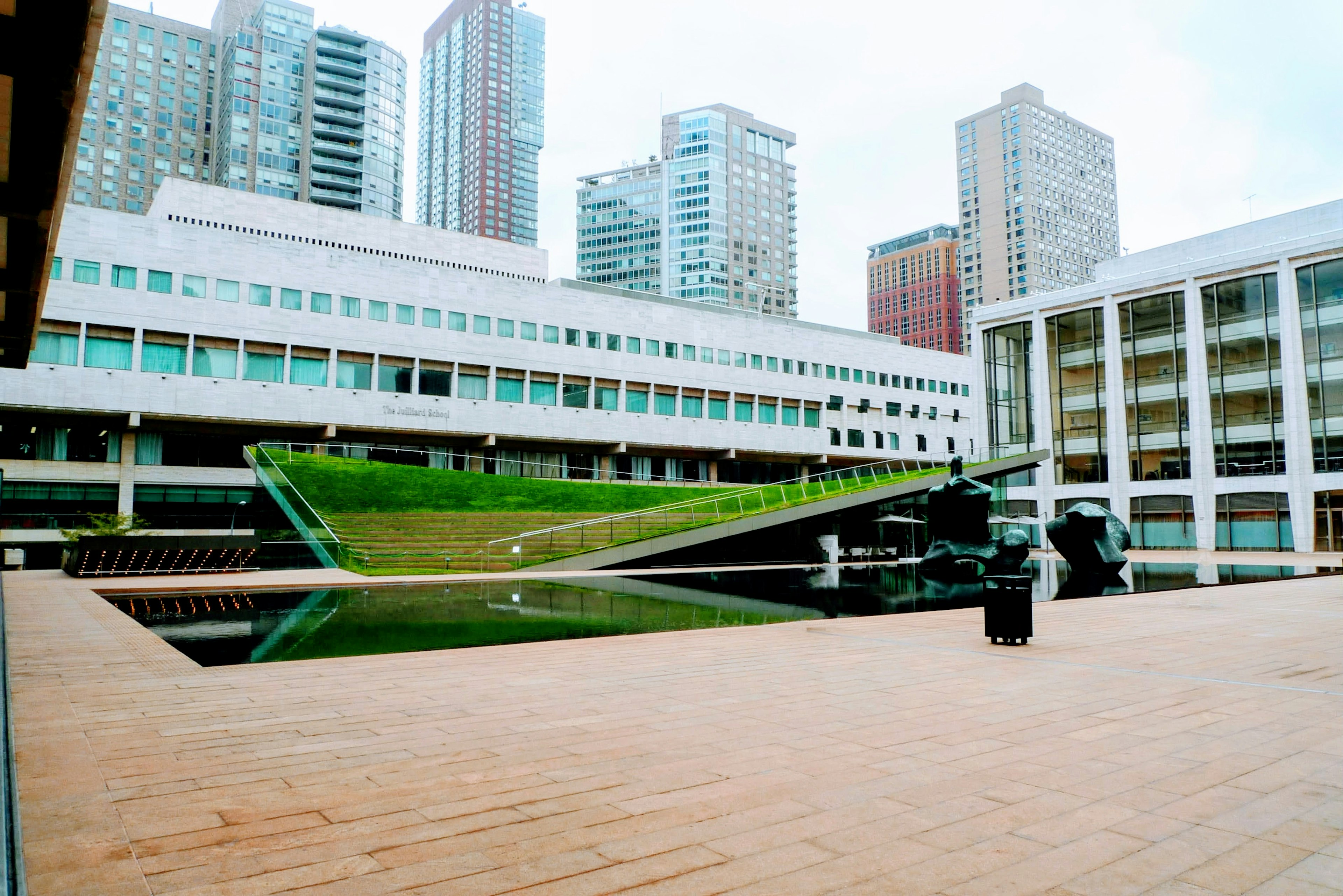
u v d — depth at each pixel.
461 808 4.38
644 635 12.30
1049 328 58.81
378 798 4.54
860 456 74.62
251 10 123.25
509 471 57.94
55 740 5.83
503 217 192.50
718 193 167.75
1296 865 3.67
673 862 3.65
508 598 18.19
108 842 3.84
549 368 58.31
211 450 49.41
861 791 4.71
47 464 44.25
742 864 3.64
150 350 45.16
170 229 46.03
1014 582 11.11
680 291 167.50
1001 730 6.23
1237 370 49.34
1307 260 46.50
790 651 10.58
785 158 180.00
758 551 34.06
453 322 54.88
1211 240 54.94
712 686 8.05
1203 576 25.94
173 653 10.16
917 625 13.48
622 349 62.22
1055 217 168.88
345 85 114.38
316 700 7.37
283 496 30.31
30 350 20.28
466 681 8.37
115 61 115.81
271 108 113.62
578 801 4.50
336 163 113.38
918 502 41.47
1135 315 54.25
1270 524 47.00
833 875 3.53
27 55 10.13
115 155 114.69
